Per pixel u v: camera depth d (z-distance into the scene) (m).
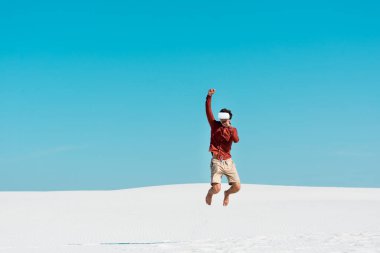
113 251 14.52
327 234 17.22
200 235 20.28
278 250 13.61
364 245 14.19
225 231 21.62
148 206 36.53
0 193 51.03
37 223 25.47
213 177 11.34
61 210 33.19
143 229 22.61
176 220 26.66
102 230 22.33
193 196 47.38
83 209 34.00
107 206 36.53
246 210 32.69
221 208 34.47
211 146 11.38
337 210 32.19
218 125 11.31
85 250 15.04
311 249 13.66
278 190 53.81
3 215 29.95
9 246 16.86
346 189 55.94
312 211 31.61
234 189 11.41
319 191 52.94
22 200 42.16
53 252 14.90
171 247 14.70
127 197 45.91
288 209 33.22
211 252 13.55
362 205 36.16
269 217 27.95
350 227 22.50
